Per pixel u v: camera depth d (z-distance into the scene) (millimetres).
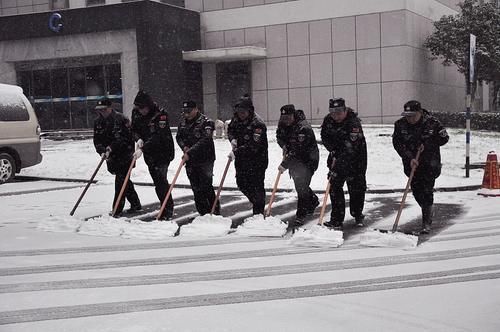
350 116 7695
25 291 5301
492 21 24438
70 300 5012
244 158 8094
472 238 7234
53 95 27859
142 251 6852
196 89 27781
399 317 4383
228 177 13133
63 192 12180
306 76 26094
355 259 6273
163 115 8516
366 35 24828
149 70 24750
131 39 25250
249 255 6562
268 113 26969
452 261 6117
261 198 8273
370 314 4469
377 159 15078
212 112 27984
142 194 11594
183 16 26766
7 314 4660
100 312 4668
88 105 27250
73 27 26219
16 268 6129
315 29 25781
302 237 6984
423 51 25906
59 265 6238
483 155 16391
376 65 24719
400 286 5230
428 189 7590
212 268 6016
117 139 8867
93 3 30078
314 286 5285
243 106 7918
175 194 11531
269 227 7609
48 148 19938
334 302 4793
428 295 4934
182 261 6340
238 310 4641
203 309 4688
